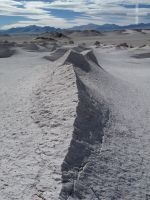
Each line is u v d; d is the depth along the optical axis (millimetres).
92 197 8375
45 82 19594
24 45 75812
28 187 8352
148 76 39031
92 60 35469
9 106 16703
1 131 12703
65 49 57000
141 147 13000
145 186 9734
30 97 17750
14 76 28812
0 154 10430
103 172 9805
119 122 15750
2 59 54219
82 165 9688
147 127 16188
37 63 45906
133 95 25281
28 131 12516
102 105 17406
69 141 10656
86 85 20484
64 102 14805
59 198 7742
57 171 8922
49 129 12297
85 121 13117
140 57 67062
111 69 45844
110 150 11594
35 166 9438
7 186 8438
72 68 20062
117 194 8898
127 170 10430
